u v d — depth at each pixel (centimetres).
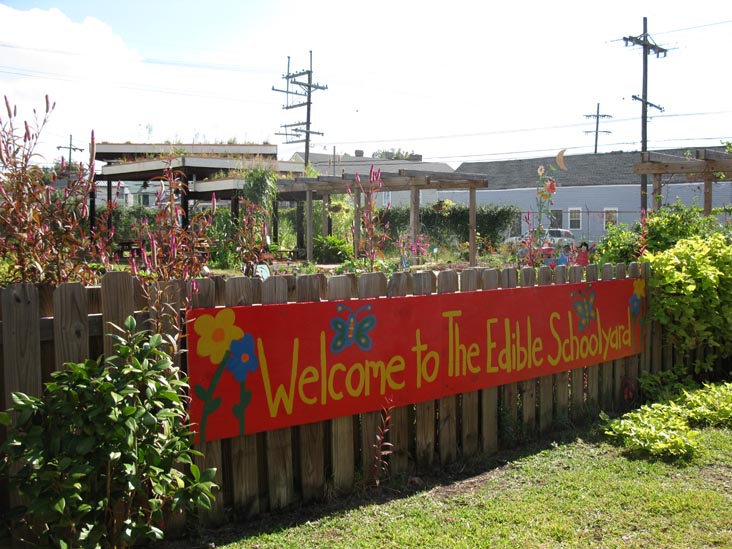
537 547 362
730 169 1315
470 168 5334
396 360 458
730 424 581
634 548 362
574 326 595
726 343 727
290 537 370
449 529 382
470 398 510
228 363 377
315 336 415
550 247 1019
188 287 363
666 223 845
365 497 432
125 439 291
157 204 436
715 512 407
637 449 520
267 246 689
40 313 331
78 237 423
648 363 693
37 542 316
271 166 2397
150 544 355
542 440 558
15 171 365
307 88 4706
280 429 405
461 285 510
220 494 382
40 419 313
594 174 4531
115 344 323
